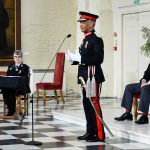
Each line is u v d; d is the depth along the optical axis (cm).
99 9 1422
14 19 1469
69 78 1538
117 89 1414
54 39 1519
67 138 699
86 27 659
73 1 1533
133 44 1340
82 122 823
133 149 612
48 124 850
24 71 963
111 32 1419
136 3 1311
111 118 832
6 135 726
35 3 1498
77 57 648
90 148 620
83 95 670
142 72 1305
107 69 1423
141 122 762
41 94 1432
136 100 809
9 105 962
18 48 1470
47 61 1512
